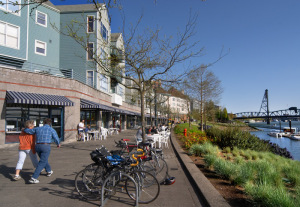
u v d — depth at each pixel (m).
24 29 17.72
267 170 5.86
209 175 6.09
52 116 14.74
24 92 12.95
